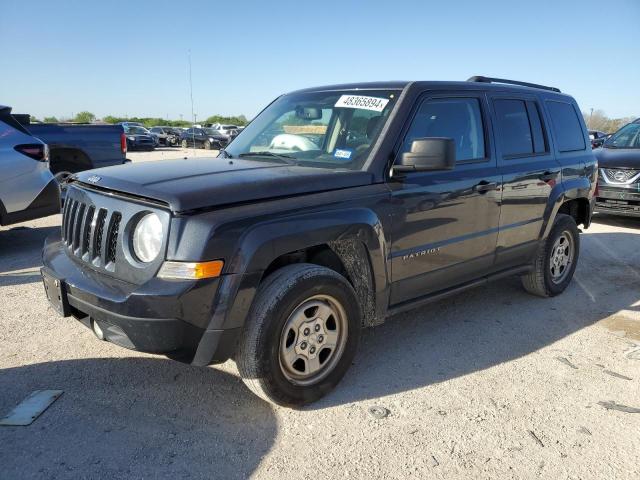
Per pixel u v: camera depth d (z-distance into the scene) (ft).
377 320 11.52
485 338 13.93
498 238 14.33
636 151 30.53
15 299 15.64
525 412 10.37
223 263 8.78
